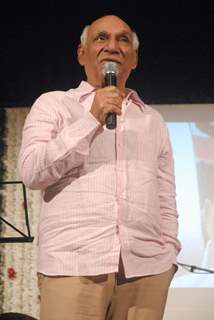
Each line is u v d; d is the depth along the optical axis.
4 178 3.73
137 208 1.44
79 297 1.34
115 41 1.67
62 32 3.69
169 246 1.55
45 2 3.57
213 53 3.71
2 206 3.66
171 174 1.67
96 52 1.66
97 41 1.68
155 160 1.57
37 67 3.76
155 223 1.48
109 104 1.36
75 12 3.62
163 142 1.66
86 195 1.41
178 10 3.63
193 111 3.74
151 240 1.46
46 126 1.48
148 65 3.74
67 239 1.38
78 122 1.38
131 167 1.48
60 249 1.38
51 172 1.38
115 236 1.39
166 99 3.75
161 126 1.67
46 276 1.39
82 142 1.37
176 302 3.43
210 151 3.67
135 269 1.40
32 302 3.54
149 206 1.47
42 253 1.41
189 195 3.58
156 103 3.76
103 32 1.68
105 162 1.45
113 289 1.39
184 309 3.42
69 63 3.75
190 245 3.50
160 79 3.76
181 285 3.45
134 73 3.76
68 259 1.36
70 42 3.71
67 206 1.40
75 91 1.64
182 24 3.67
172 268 1.53
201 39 3.70
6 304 3.54
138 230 1.43
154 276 1.45
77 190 1.42
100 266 1.35
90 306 1.35
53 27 3.68
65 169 1.40
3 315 2.94
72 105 1.54
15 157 3.77
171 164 1.68
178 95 3.75
